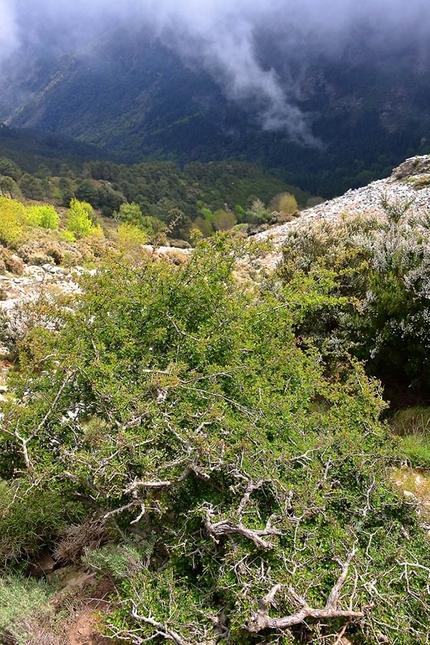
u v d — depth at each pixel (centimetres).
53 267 1452
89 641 244
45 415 328
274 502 265
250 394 331
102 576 283
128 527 300
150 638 212
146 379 334
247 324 396
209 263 417
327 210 2073
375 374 563
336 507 284
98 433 317
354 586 217
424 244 574
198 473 261
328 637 217
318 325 605
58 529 337
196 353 361
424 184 1977
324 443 295
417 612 235
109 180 15075
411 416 492
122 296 396
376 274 595
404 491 333
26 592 274
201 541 249
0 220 1775
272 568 235
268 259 1223
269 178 19900
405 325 520
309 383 377
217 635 220
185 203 13475
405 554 256
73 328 385
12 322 752
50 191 12100
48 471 283
